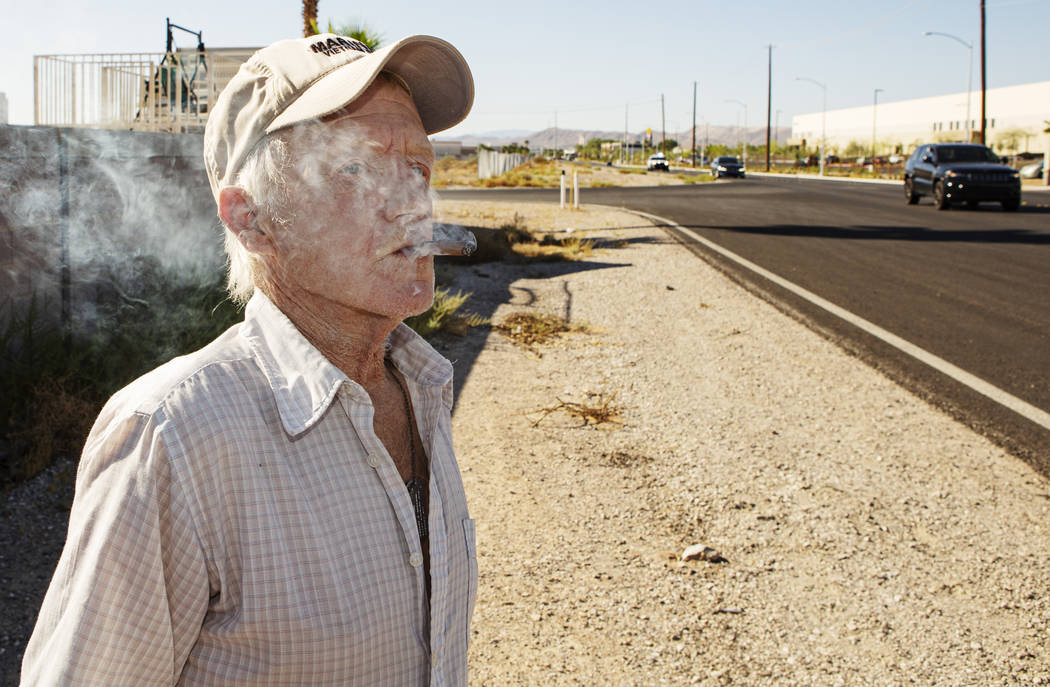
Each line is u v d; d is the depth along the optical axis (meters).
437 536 1.09
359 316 1.10
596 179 51.59
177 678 0.93
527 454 4.88
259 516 0.92
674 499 4.33
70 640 0.84
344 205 1.01
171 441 0.88
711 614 3.28
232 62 10.80
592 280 11.05
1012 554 3.75
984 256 13.66
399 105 1.09
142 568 0.86
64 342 5.16
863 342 7.78
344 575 0.95
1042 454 4.95
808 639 3.12
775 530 4.00
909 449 5.04
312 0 11.25
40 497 3.96
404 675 1.01
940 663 2.97
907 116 106.69
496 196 32.34
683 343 7.71
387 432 1.17
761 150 133.00
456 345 7.37
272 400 0.98
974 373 6.73
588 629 3.17
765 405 5.89
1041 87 83.44
